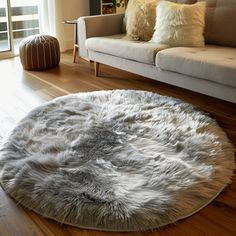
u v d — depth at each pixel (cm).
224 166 175
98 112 243
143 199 150
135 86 311
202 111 250
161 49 269
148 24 310
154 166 174
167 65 255
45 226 140
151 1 317
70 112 242
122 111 243
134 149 192
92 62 392
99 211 144
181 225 139
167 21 282
